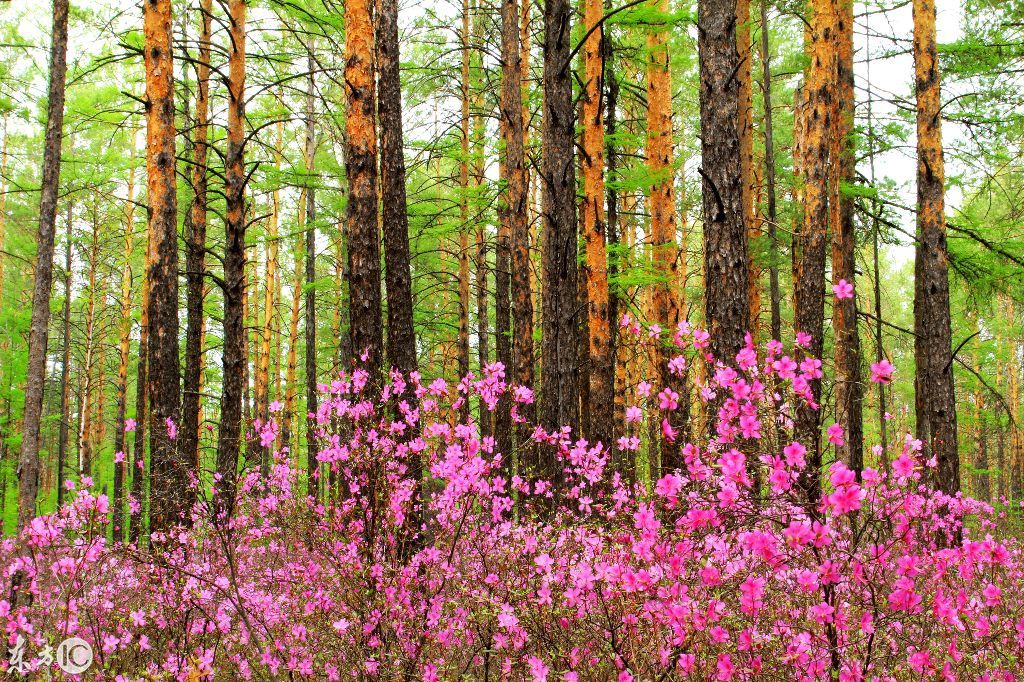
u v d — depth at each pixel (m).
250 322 25.16
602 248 9.39
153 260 8.22
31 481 5.55
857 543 2.69
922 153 9.02
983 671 2.94
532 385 10.18
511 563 3.60
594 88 9.48
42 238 5.95
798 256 11.78
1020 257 10.31
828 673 2.80
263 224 20.62
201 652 3.78
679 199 17.03
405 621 3.67
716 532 3.08
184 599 3.91
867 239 11.88
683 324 3.60
